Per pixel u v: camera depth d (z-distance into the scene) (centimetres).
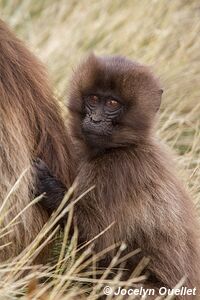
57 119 1133
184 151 1628
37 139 1098
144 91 1127
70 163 1132
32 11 2106
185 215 1141
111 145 1113
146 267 1108
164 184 1117
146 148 1128
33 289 1062
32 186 1068
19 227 1058
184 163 1504
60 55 1880
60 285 1055
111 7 2072
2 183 1045
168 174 1132
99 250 1088
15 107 1066
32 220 1071
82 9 2069
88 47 1947
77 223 1080
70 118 1146
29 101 1091
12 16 2072
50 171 1090
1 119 1048
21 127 1066
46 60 1817
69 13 2066
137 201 1094
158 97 1148
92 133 1108
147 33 1977
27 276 1056
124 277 1113
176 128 1683
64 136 1134
